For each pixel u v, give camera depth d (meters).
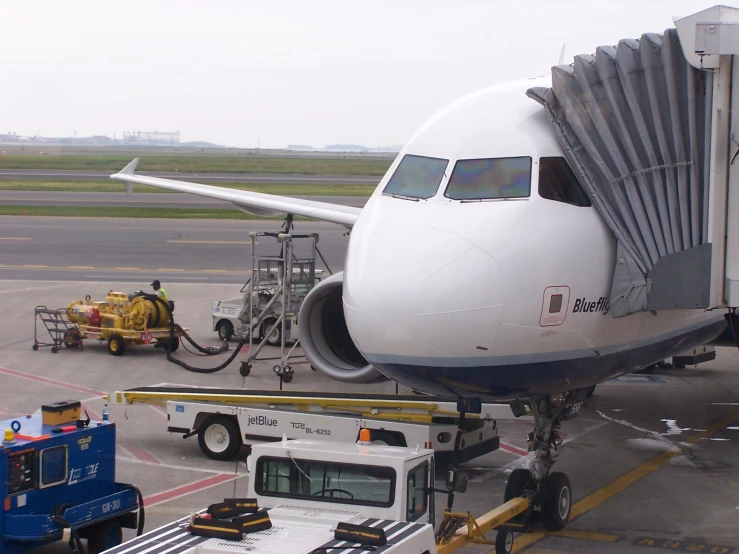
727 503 15.20
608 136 12.34
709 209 12.05
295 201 24.98
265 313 24.66
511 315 11.19
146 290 37.81
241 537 9.02
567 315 11.71
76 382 23.53
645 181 12.31
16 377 23.98
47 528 11.64
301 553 8.59
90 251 50.09
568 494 13.85
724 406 22.47
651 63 12.41
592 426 20.53
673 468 17.28
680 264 12.09
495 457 18.03
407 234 11.59
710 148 12.07
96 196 90.75
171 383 23.47
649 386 24.75
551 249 11.57
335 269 45.88
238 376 24.41
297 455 10.66
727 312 15.09
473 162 12.19
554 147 12.31
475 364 11.27
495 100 13.05
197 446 18.39
